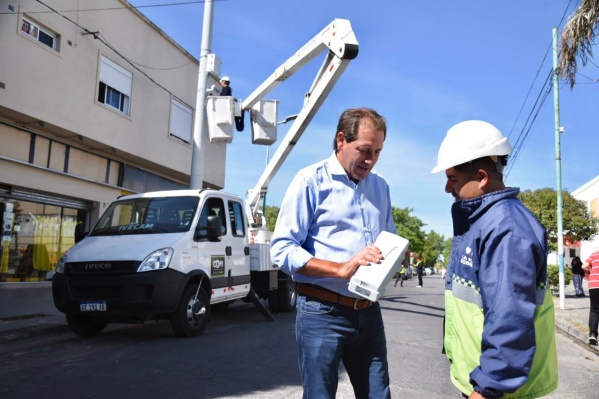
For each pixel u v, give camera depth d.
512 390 1.64
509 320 1.65
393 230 2.98
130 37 16.58
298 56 9.75
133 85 16.70
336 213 2.63
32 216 14.09
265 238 11.15
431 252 112.62
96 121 14.97
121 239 7.42
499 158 1.99
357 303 2.57
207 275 7.68
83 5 14.45
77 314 6.86
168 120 18.69
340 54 8.57
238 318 9.81
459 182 2.03
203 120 13.24
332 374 2.55
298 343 2.65
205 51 13.29
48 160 14.13
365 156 2.58
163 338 7.28
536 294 1.77
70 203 15.23
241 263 8.94
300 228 2.61
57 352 6.31
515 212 1.82
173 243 7.14
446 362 6.43
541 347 1.77
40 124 13.33
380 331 2.71
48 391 4.64
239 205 9.27
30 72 12.64
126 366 5.57
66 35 13.83
